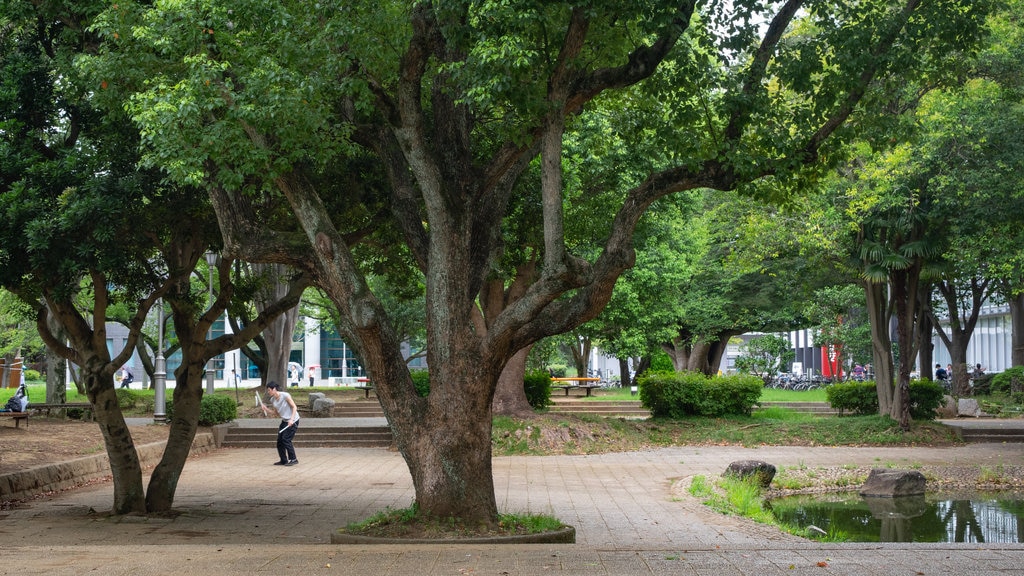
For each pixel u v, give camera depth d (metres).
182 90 9.09
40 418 24.69
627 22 10.60
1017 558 7.29
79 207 10.45
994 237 22.91
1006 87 21.23
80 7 10.74
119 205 10.64
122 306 31.91
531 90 9.34
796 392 39.56
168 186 11.41
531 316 9.45
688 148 11.67
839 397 27.16
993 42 20.91
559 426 22.52
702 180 10.38
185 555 7.76
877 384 25.12
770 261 31.38
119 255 10.95
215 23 9.31
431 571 6.87
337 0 9.38
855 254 24.45
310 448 23.69
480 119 11.44
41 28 11.85
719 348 45.50
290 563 7.25
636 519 11.86
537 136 10.20
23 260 10.94
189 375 12.95
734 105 10.69
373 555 7.68
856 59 10.74
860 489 16.39
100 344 12.33
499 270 20.44
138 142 11.20
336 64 9.45
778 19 11.02
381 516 10.08
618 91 12.51
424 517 9.57
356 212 13.72
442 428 9.66
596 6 9.09
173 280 12.61
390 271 17.00
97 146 11.52
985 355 53.94
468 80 9.07
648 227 24.19
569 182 20.92
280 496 14.47
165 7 9.07
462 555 7.66
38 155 11.09
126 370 52.44
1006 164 21.50
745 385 26.84
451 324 9.76
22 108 11.50
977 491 16.44
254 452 22.72
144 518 11.91
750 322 38.19
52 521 11.71
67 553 7.95
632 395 38.91
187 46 9.50
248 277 14.21
